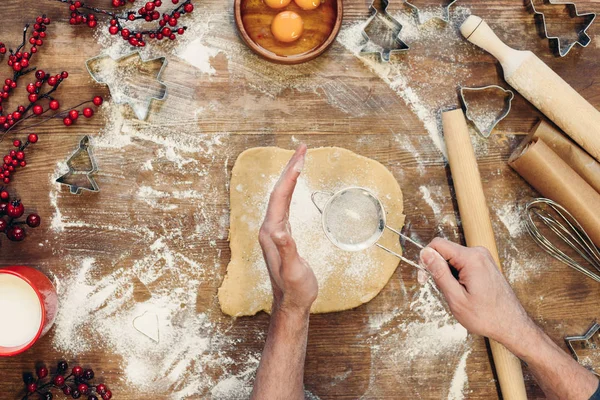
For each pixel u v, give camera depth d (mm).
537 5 1535
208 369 1491
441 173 1521
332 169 1491
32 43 1473
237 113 1509
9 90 1486
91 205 1501
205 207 1502
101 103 1503
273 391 1323
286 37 1444
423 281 1328
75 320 1492
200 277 1496
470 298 1301
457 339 1507
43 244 1500
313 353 1499
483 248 1351
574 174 1422
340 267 1475
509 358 1431
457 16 1537
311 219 1478
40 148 1502
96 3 1509
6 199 1460
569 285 1523
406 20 1532
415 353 1507
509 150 1535
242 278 1474
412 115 1527
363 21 1523
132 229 1502
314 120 1515
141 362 1492
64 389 1452
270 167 1483
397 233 1391
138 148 1506
